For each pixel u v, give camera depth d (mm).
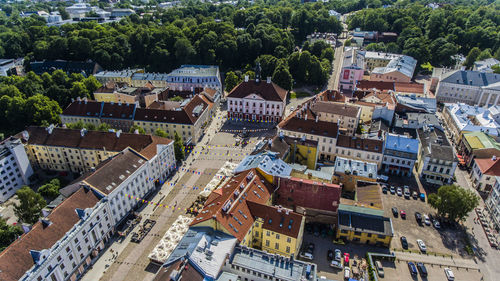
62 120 159500
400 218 105250
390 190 117625
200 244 78625
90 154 124562
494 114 156500
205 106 166500
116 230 99312
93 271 87188
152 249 93812
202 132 159875
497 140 141000
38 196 99875
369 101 170000
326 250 92562
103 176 96938
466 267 88000
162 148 119750
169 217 105438
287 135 134875
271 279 75625
